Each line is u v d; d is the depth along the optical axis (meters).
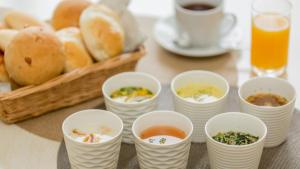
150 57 1.10
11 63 0.92
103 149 0.79
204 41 1.09
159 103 0.98
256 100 0.90
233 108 0.95
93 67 0.95
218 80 0.92
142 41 1.02
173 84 0.90
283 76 1.03
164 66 1.07
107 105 0.89
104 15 1.02
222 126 0.83
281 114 0.84
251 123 0.82
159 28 1.16
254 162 0.79
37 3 1.37
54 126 0.94
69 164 0.85
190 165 0.85
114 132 0.84
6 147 0.90
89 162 0.79
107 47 0.99
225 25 1.14
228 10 1.27
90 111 0.84
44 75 0.92
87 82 0.97
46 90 0.93
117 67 0.99
